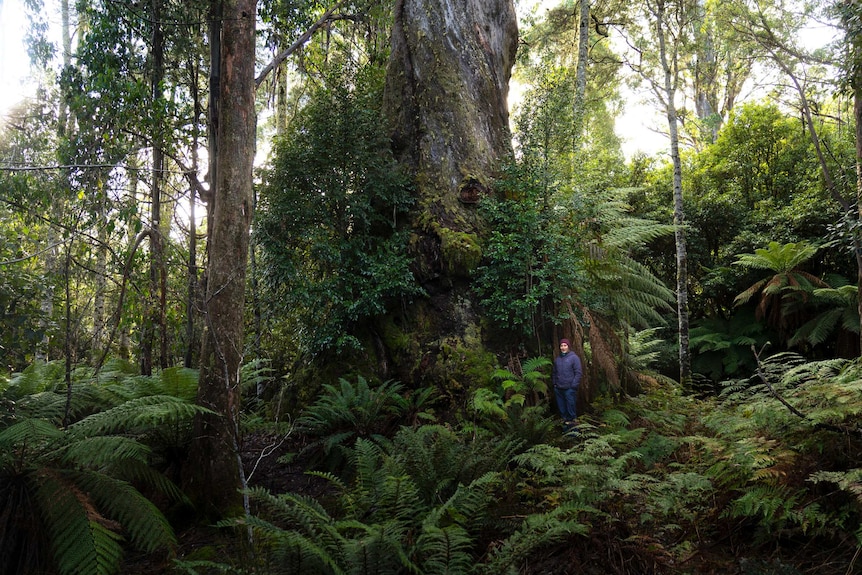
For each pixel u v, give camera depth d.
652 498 4.14
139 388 6.00
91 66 8.58
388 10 11.40
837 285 12.38
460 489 4.15
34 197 8.33
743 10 13.03
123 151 8.57
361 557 3.27
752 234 13.88
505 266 8.14
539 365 7.53
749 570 3.47
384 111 10.20
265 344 10.76
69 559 3.82
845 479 3.48
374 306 8.45
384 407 7.43
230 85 5.70
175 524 5.36
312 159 8.90
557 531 3.55
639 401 7.58
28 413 5.34
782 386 5.38
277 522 5.10
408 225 9.14
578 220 8.91
